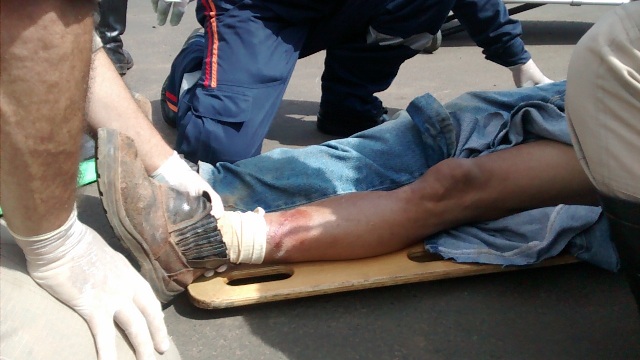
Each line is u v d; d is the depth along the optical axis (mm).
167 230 1369
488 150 1704
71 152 926
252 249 1474
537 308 1479
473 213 1603
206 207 1436
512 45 2420
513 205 1605
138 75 3254
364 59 2375
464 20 2414
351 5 2186
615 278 1575
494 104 1799
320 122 2574
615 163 1082
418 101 1763
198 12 2227
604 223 1539
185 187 1521
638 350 1352
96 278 1032
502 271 1574
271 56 2082
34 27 817
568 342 1377
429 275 1516
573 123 1146
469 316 1454
